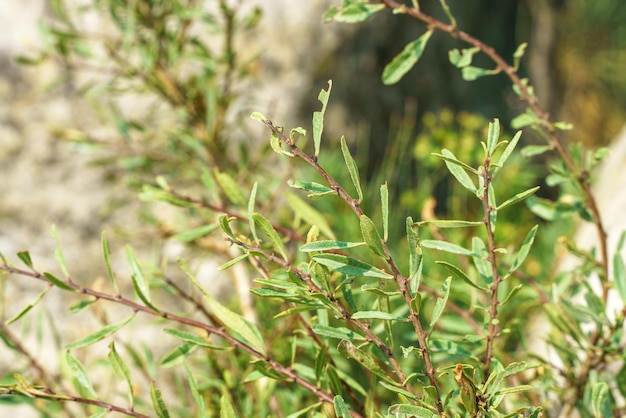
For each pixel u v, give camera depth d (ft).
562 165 2.69
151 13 3.43
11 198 4.68
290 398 2.66
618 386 2.47
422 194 5.12
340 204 4.33
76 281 4.62
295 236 2.70
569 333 2.50
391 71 2.60
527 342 3.46
